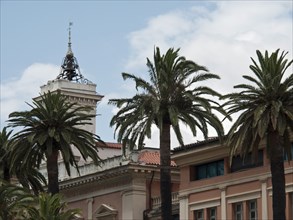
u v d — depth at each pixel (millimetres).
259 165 81938
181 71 77188
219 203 85500
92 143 85438
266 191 80438
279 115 69000
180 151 89875
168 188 77375
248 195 82312
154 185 101562
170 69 77438
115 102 78250
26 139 83438
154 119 78500
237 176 83875
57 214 77000
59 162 114688
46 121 83438
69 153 83750
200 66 77250
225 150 84750
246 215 82312
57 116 83688
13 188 83875
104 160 105812
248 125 69875
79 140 84375
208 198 86938
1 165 91250
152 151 107812
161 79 76938
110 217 102875
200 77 77375
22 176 88812
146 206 100188
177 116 75000
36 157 86750
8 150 83688
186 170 90062
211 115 76812
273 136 69875
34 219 76812
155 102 75250
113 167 102062
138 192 100125
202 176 88625
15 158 83312
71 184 108688
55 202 77312
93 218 106000
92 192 106875
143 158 105188
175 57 77938
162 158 77625
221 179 85562
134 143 78500
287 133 71438
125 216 100375
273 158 69875
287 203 78562
